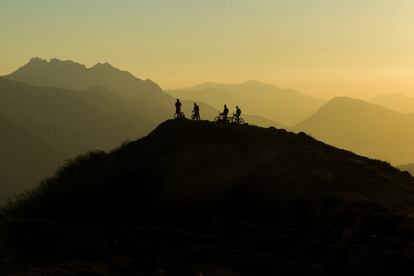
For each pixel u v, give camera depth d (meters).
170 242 25.55
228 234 26.86
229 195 33.03
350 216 27.48
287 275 21.28
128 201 35.16
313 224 26.62
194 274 20.97
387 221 26.48
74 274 20.11
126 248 24.30
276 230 26.50
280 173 35.00
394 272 21.22
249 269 21.94
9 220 28.33
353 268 21.81
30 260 22.45
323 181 33.66
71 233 26.47
